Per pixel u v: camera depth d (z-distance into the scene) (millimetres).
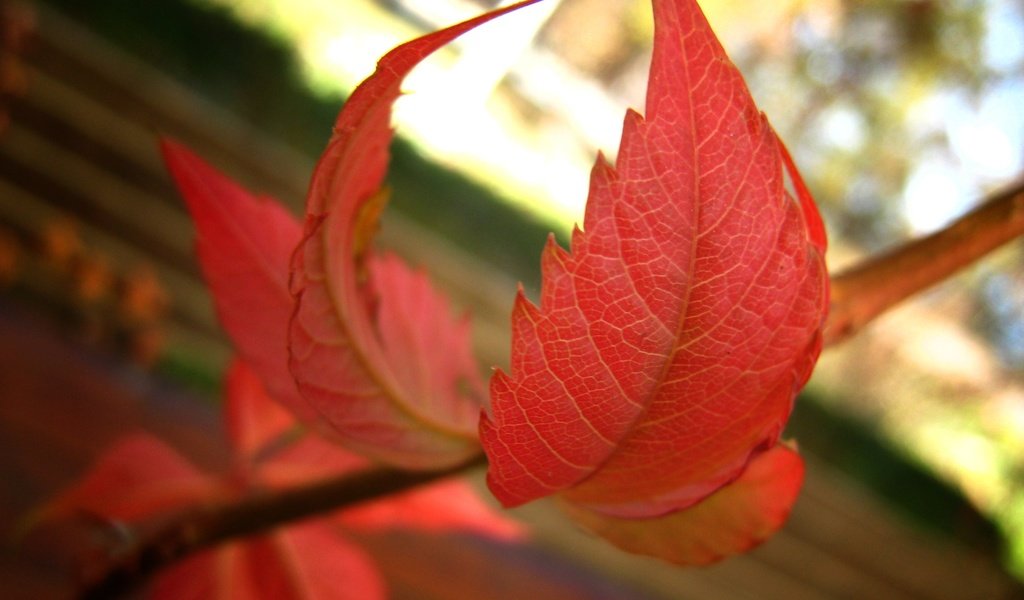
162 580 248
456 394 206
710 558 174
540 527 2021
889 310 179
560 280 149
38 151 1590
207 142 1885
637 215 147
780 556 2885
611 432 158
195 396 1399
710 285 149
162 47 2100
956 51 3279
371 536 1319
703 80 143
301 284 170
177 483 261
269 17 2301
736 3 3639
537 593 1680
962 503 3877
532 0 134
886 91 3580
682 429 159
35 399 957
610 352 152
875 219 4180
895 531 3299
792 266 150
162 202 1750
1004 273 4137
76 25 1927
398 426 185
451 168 2656
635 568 2236
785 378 156
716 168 145
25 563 651
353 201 172
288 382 204
